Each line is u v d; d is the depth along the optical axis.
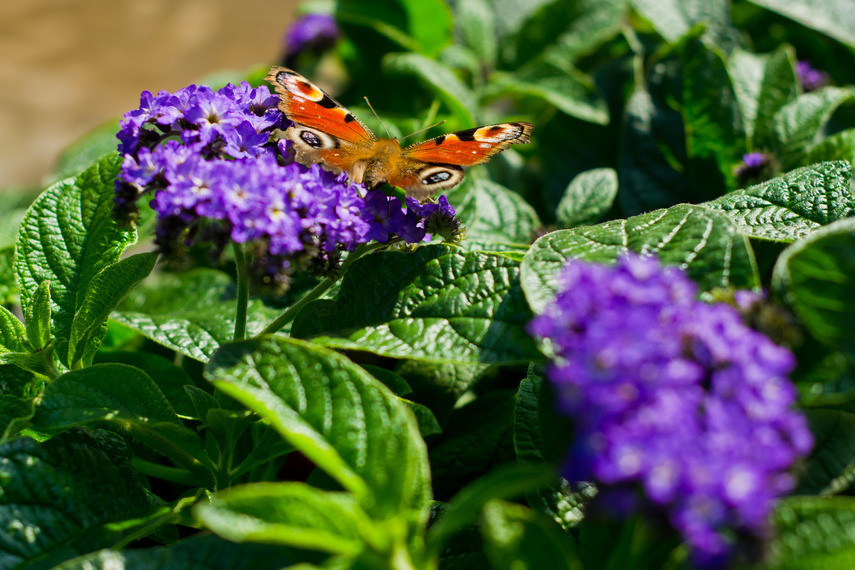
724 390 0.32
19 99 0.92
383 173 0.39
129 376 0.37
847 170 0.39
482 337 0.37
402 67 0.48
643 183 0.46
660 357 0.32
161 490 0.42
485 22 0.54
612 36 0.53
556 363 0.35
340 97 0.55
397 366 0.42
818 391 0.35
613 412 0.32
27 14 1.07
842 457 0.36
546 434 0.36
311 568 0.34
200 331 0.42
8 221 0.48
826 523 0.34
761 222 0.39
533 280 0.36
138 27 1.03
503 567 0.33
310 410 0.36
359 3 0.54
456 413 0.42
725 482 0.32
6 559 0.36
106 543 0.36
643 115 0.46
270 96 0.39
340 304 0.38
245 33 1.00
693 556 0.32
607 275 0.33
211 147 0.37
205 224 0.36
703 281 0.36
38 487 0.37
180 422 0.38
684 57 0.46
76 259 0.40
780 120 0.45
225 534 0.33
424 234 0.39
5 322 0.39
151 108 0.37
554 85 0.50
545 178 0.49
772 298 0.35
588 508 0.34
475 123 0.48
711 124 0.45
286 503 0.34
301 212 0.36
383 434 0.35
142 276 0.39
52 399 0.36
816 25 0.48
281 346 0.36
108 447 0.38
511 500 0.39
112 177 0.41
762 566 0.33
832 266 0.35
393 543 0.34
